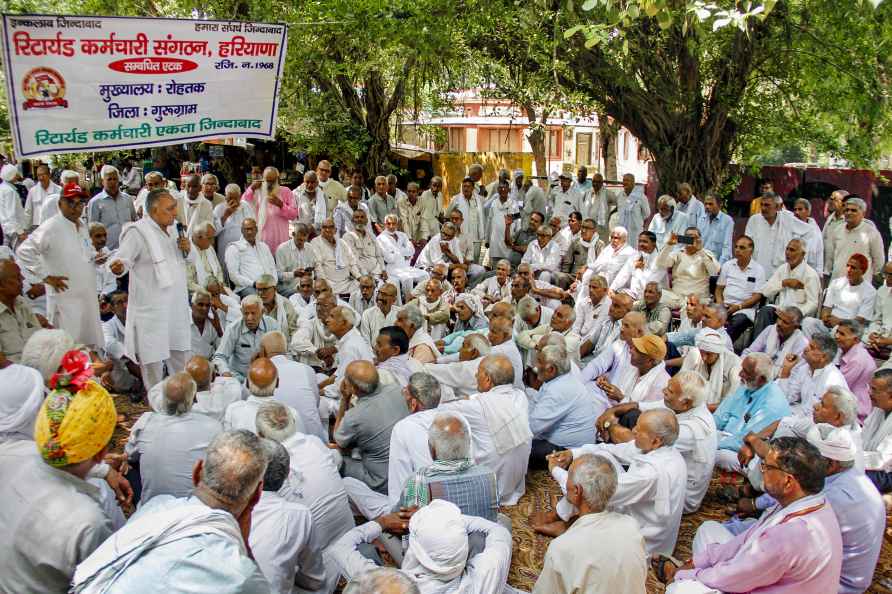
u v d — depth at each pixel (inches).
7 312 201.2
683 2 235.6
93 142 180.7
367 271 343.6
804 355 211.2
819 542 123.2
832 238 342.3
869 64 388.8
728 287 305.9
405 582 88.0
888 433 178.4
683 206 377.4
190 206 337.1
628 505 160.1
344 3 320.2
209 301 241.8
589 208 465.4
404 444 162.1
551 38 394.3
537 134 740.7
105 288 290.5
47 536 99.6
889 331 261.9
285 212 357.1
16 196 392.8
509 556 124.1
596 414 206.4
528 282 292.4
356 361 177.2
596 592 118.6
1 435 116.4
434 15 329.1
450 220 392.2
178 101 191.0
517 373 224.7
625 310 249.8
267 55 202.5
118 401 245.4
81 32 174.1
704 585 130.3
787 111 475.8
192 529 83.5
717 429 208.7
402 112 653.3
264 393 164.2
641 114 463.2
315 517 142.6
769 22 394.3
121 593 79.0
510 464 183.0
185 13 373.7
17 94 169.9
